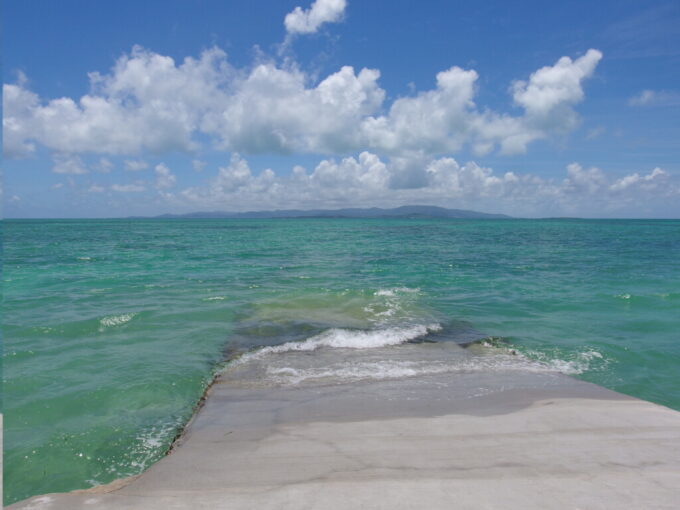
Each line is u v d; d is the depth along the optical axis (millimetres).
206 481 4086
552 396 6578
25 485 4539
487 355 8891
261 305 13133
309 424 5590
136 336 9859
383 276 19906
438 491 3742
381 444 4898
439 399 6488
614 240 49406
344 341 9711
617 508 3422
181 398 6723
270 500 3666
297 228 94812
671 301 13945
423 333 10414
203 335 10016
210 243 42969
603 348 9320
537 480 3934
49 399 6516
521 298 14602
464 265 24453
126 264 23984
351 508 3500
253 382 7320
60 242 42344
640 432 5148
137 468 4883
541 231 77250
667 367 8336
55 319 11078
